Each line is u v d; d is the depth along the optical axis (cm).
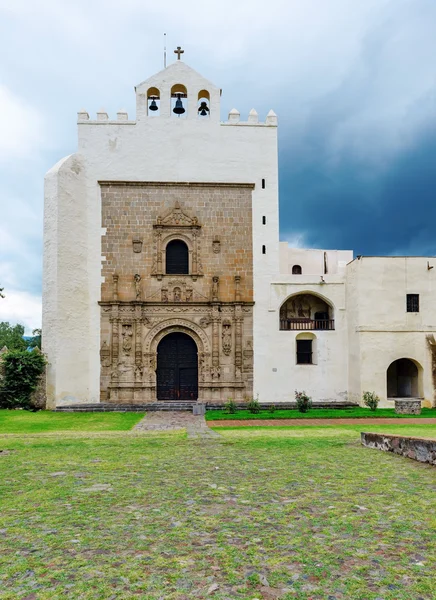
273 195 3625
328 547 673
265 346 3516
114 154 3578
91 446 1597
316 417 2706
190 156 3612
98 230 3516
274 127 3678
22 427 2369
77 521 791
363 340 3306
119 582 576
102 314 3469
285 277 3569
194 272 3512
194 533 733
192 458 1356
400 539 699
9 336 7644
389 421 2539
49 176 3366
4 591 556
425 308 3359
